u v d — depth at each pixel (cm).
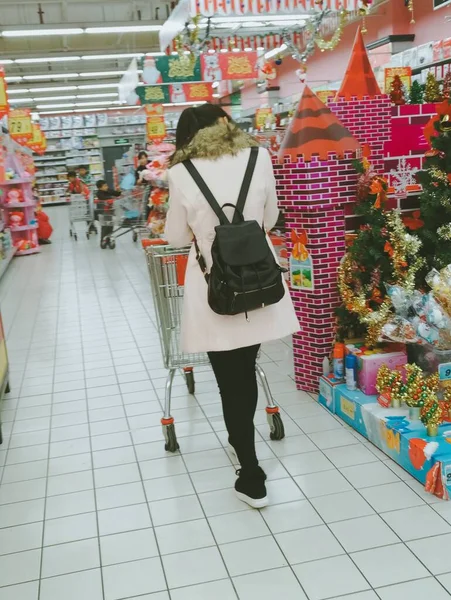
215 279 220
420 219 335
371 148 349
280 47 959
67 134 2566
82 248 1138
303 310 349
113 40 1712
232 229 220
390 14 1105
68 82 2142
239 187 233
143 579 211
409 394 277
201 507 253
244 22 727
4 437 335
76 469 293
